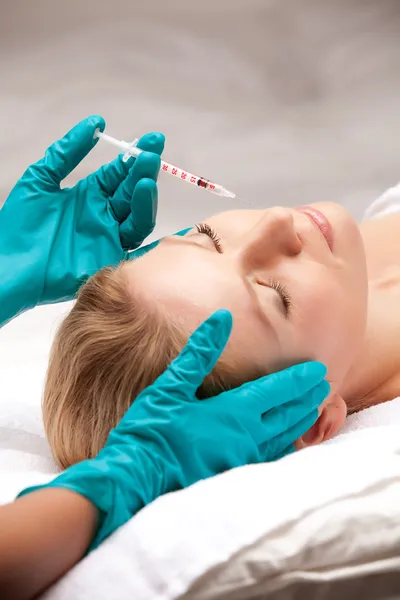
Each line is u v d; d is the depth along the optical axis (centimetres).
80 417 121
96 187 156
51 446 126
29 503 87
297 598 89
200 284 119
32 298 147
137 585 85
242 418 106
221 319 102
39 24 277
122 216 155
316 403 117
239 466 104
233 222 134
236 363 116
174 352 115
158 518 90
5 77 272
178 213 249
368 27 280
